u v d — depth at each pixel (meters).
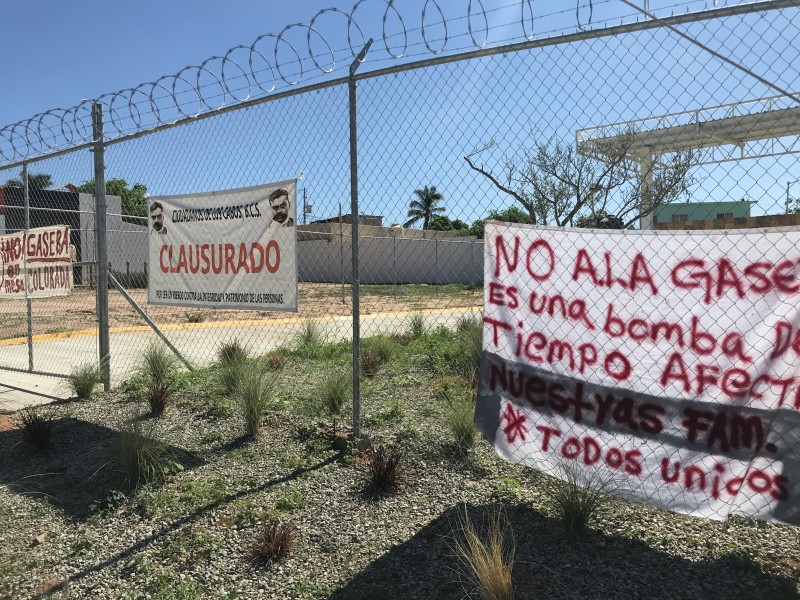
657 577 2.96
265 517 3.83
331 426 5.21
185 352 9.96
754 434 3.04
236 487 4.28
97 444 5.33
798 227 2.93
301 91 4.90
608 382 3.46
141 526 3.88
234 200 5.77
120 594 3.21
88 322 15.99
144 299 22.50
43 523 4.06
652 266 3.33
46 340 12.07
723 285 3.12
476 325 8.27
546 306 3.70
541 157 8.03
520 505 3.71
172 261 6.47
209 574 3.31
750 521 3.45
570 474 3.53
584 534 3.34
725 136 6.50
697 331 3.20
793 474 2.94
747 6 3.11
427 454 4.57
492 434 3.92
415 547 3.40
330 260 32.22
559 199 8.00
